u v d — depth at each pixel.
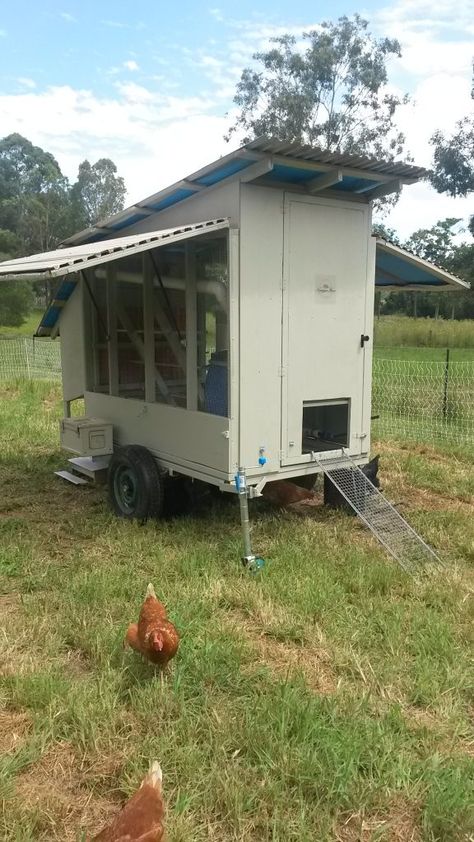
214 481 5.43
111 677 3.43
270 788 2.68
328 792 2.67
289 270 5.36
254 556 5.04
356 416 6.01
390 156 40.22
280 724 3.02
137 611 4.23
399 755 2.90
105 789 2.78
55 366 19.47
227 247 5.08
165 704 3.20
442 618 4.17
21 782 2.81
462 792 2.69
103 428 6.88
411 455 8.70
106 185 69.81
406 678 3.53
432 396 12.72
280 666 3.67
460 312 42.53
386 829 2.57
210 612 4.25
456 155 35.41
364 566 4.91
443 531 5.89
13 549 5.34
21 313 41.28
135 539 5.49
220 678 3.46
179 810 2.59
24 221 63.34
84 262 4.55
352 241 5.72
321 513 6.46
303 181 5.30
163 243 4.84
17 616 4.26
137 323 6.52
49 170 80.25
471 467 8.41
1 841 2.48
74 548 5.46
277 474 5.52
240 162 4.80
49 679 3.39
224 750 2.89
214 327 5.40
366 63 39.31
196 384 5.68
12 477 7.80
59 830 2.58
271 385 5.38
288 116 39.09
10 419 11.03
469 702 3.39
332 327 5.70
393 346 28.05
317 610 4.23
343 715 3.17
